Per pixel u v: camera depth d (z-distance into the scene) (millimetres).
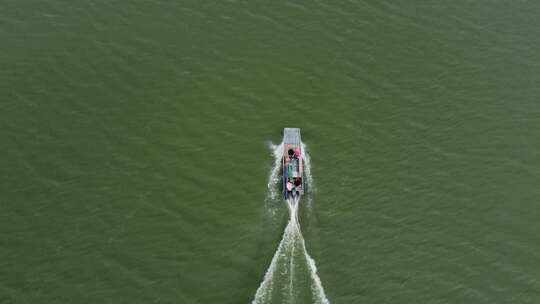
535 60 74125
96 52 71562
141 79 69312
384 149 65062
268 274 55062
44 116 64875
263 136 65438
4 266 53750
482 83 71438
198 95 68375
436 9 80250
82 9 76312
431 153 64875
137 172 61250
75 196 58906
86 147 62750
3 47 70750
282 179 62000
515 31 77562
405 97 69750
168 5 77812
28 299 52031
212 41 73938
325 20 77750
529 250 57781
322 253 56875
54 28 73625
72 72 69250
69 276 53719
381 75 71812
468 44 75750
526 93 70625
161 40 73562
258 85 69938
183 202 59469
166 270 54719
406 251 57375
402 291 54719
